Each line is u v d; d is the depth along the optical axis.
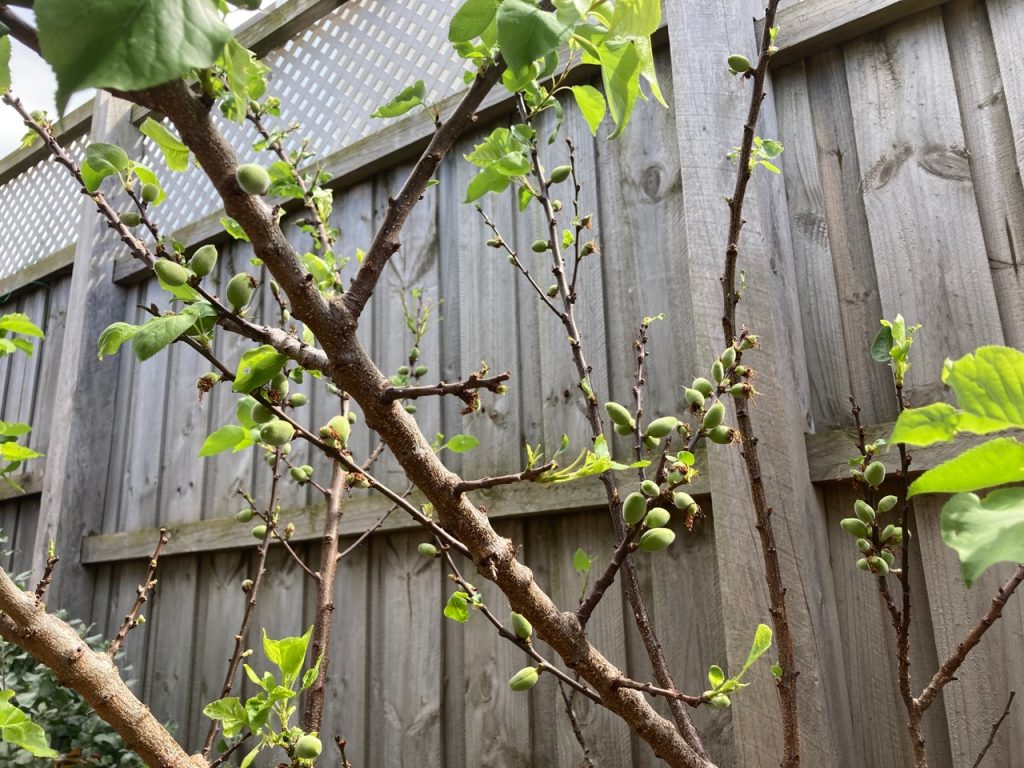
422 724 1.52
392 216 0.56
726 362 0.74
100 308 2.39
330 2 2.07
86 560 2.20
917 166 1.20
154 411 2.25
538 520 1.46
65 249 2.60
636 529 0.64
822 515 1.17
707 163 1.29
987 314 1.11
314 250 1.72
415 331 1.51
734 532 1.14
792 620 1.09
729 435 0.69
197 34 0.27
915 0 1.21
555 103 0.94
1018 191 1.11
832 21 1.27
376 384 0.52
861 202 1.24
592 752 1.32
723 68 1.33
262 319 2.05
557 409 1.48
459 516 0.56
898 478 1.11
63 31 0.26
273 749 1.70
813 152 1.30
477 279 1.66
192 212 2.34
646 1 0.45
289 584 1.80
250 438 0.72
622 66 0.50
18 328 1.00
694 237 1.27
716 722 1.21
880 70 1.26
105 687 0.66
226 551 1.94
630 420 0.68
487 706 1.45
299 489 1.82
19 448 0.89
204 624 1.94
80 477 2.24
